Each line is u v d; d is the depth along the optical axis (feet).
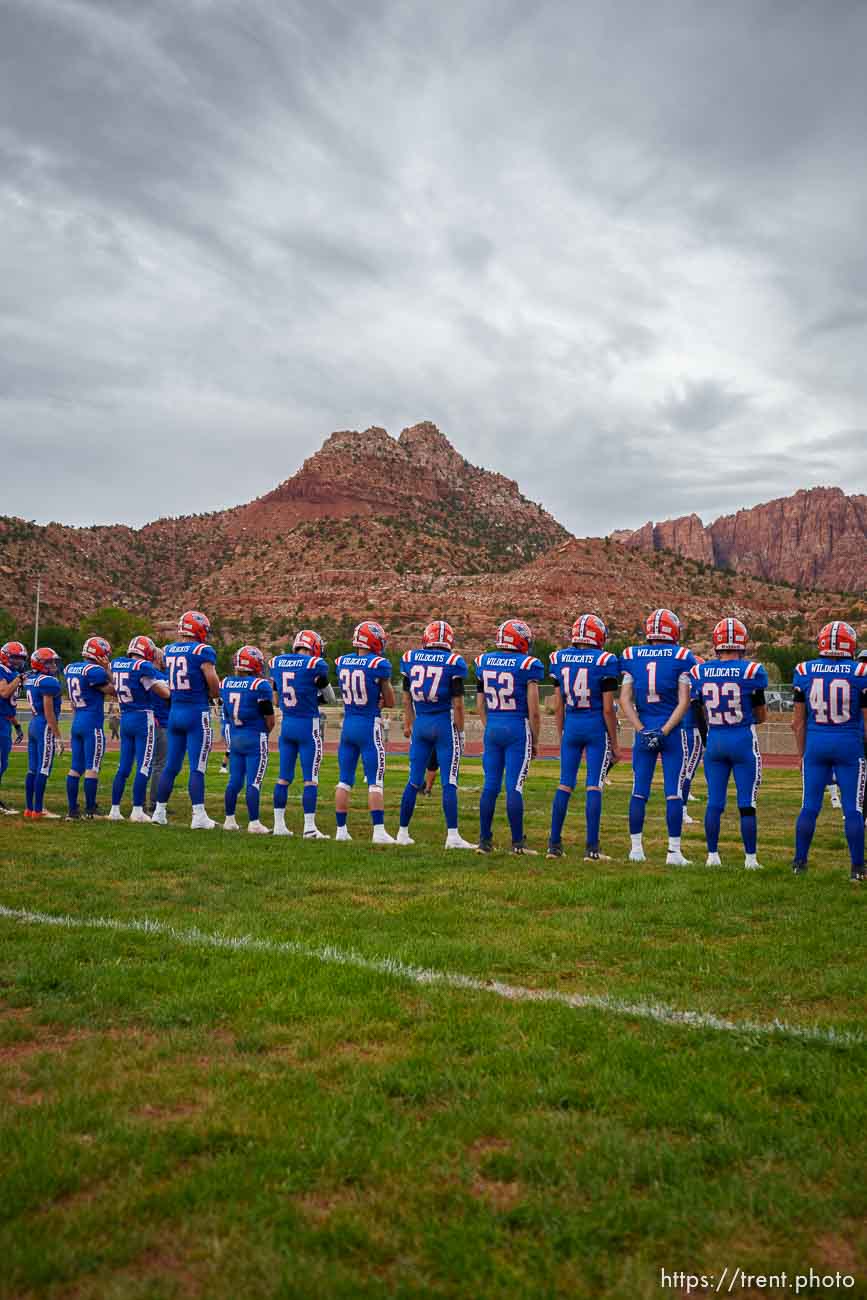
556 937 23.09
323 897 27.89
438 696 38.32
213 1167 11.96
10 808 50.85
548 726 130.82
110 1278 9.93
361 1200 11.41
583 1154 12.41
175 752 44.80
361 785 69.21
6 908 25.68
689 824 48.85
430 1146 12.60
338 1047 16.16
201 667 43.19
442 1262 10.19
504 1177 11.95
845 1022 17.29
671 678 35.68
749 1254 10.43
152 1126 13.01
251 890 28.58
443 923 24.39
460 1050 15.94
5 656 49.67
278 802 42.55
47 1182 11.53
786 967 20.76
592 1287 9.92
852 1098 14.01
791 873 32.53
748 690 33.94
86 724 46.80
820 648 33.17
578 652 36.60
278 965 20.36
